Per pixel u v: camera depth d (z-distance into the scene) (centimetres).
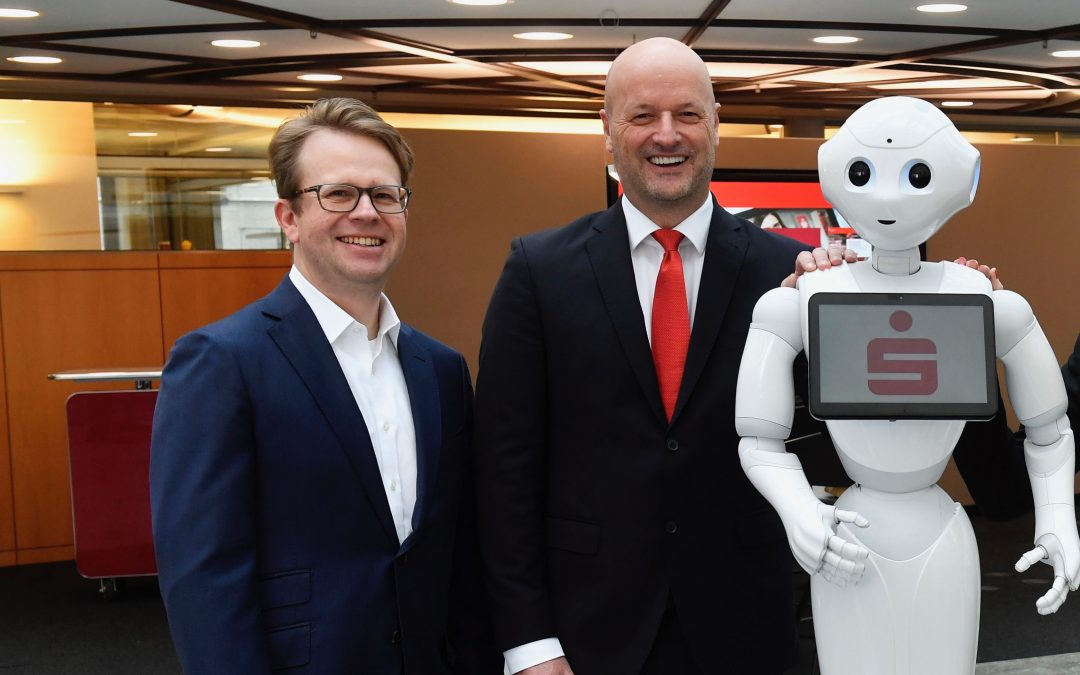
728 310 202
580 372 202
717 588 199
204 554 162
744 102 747
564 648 203
